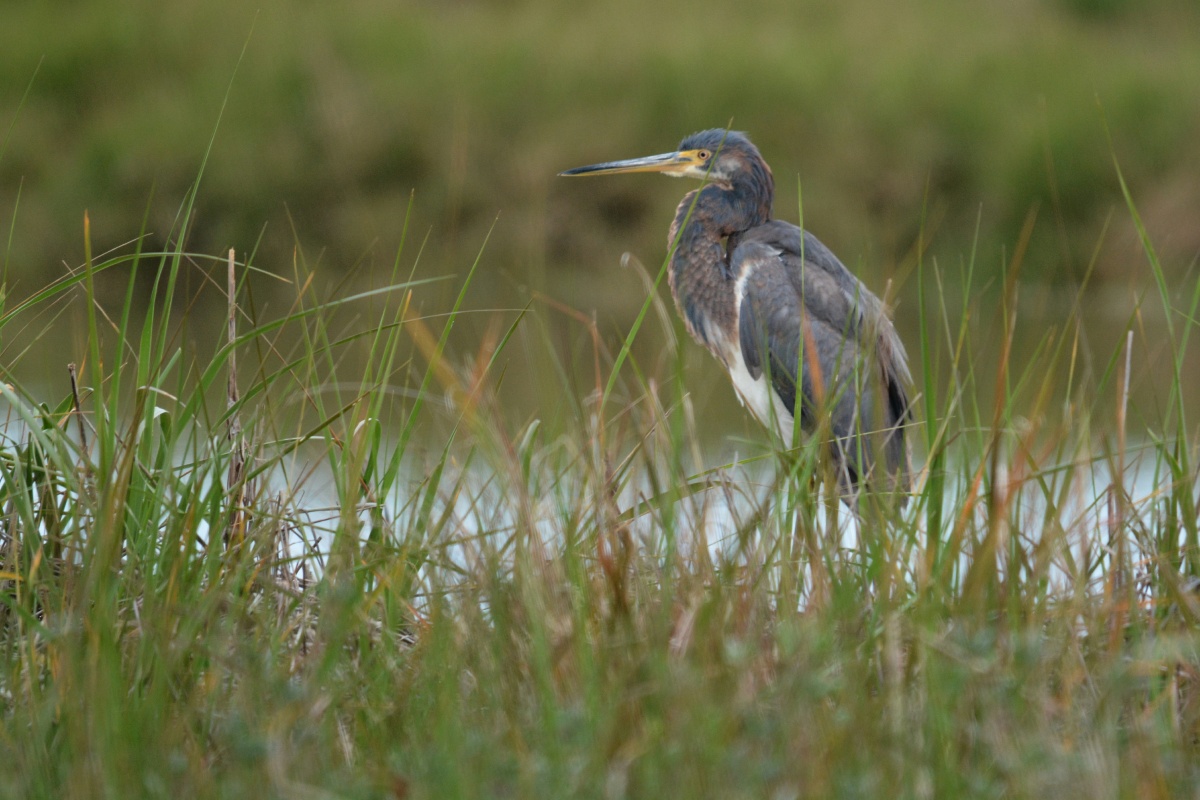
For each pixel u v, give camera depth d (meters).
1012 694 5.29
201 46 29.66
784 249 12.26
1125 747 5.33
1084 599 6.41
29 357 16.33
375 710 5.72
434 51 29.61
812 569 6.71
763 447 8.46
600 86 28.84
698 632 5.63
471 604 6.22
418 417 8.97
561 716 4.96
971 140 27.95
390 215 26.23
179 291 23.75
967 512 6.66
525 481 6.79
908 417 11.88
